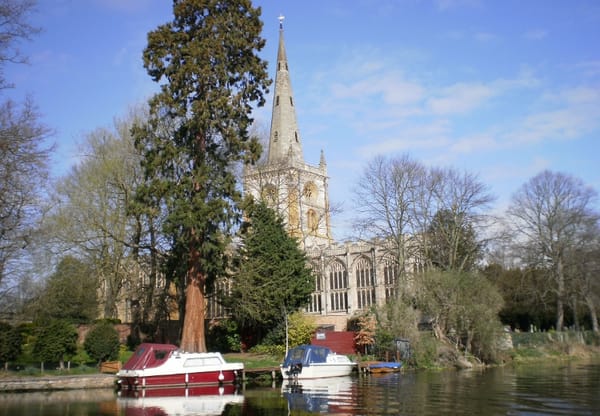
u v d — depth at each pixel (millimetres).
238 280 46469
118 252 46406
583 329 75938
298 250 52156
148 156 39906
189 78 40281
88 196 45344
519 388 30031
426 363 44438
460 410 23047
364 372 41812
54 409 25359
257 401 27297
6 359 36625
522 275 72750
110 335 39438
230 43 41094
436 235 60531
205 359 34469
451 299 48281
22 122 30078
